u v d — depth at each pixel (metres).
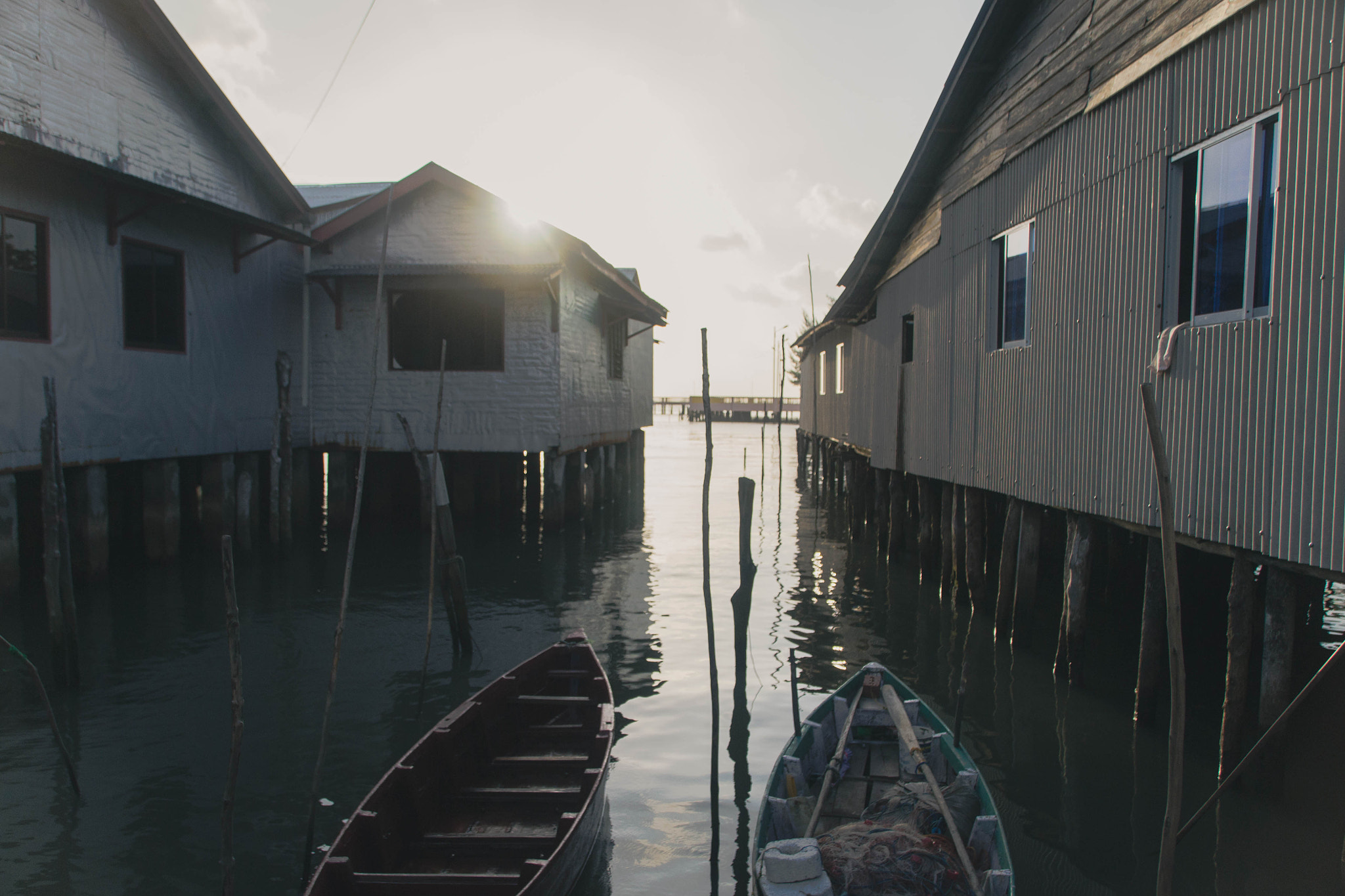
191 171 13.12
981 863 4.54
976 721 7.13
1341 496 4.86
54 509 7.76
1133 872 4.85
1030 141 8.82
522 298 15.42
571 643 7.75
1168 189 6.55
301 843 5.22
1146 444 6.76
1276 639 5.38
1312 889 4.62
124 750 6.55
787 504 22.30
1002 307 9.81
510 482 19.38
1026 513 8.90
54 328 10.55
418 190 15.43
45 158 9.34
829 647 9.43
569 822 4.66
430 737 5.41
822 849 4.41
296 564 13.28
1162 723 7.06
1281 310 5.36
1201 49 6.19
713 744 5.75
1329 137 5.02
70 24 10.90
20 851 5.08
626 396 22.23
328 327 15.73
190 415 12.92
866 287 15.59
